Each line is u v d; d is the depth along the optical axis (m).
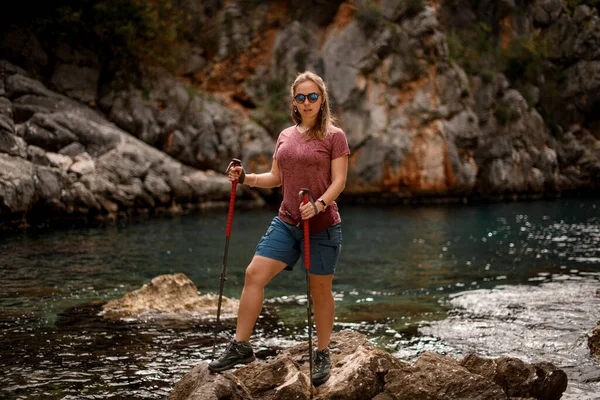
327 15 21.70
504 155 22.08
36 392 4.58
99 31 18.45
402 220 16.08
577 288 8.23
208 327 6.34
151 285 7.25
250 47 21.25
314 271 3.97
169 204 16.89
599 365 5.15
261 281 3.93
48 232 12.80
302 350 4.70
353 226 14.95
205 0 20.88
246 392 3.93
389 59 21.02
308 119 3.94
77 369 5.07
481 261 10.48
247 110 20.98
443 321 6.63
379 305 7.45
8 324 6.38
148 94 18.86
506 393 4.19
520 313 6.90
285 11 21.53
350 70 21.03
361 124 20.75
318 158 3.88
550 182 23.38
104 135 16.06
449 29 22.92
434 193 20.83
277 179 4.22
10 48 17.47
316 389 4.04
